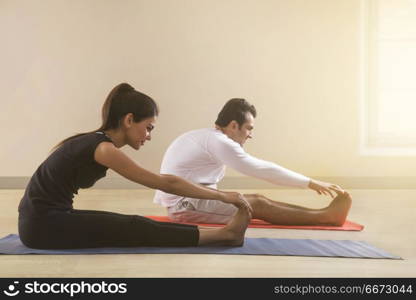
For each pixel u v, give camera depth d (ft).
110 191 21.12
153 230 8.86
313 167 23.32
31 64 22.58
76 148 8.30
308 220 11.68
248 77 23.17
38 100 22.67
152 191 21.17
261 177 11.32
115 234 8.69
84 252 8.57
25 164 22.72
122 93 8.64
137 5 22.82
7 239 9.80
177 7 22.93
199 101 23.11
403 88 23.26
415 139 23.22
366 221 13.10
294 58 23.20
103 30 22.76
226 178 22.79
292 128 23.26
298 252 8.82
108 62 22.82
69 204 8.66
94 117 22.85
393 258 8.57
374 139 23.27
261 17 23.11
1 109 22.58
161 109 23.07
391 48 23.21
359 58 23.18
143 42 22.89
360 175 23.29
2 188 22.59
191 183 8.66
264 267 7.82
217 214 11.62
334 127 23.29
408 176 23.20
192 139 11.76
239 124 11.89
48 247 8.63
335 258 8.54
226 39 23.07
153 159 23.06
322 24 23.15
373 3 23.11
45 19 22.57
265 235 10.61
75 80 22.75
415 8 23.04
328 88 23.26
